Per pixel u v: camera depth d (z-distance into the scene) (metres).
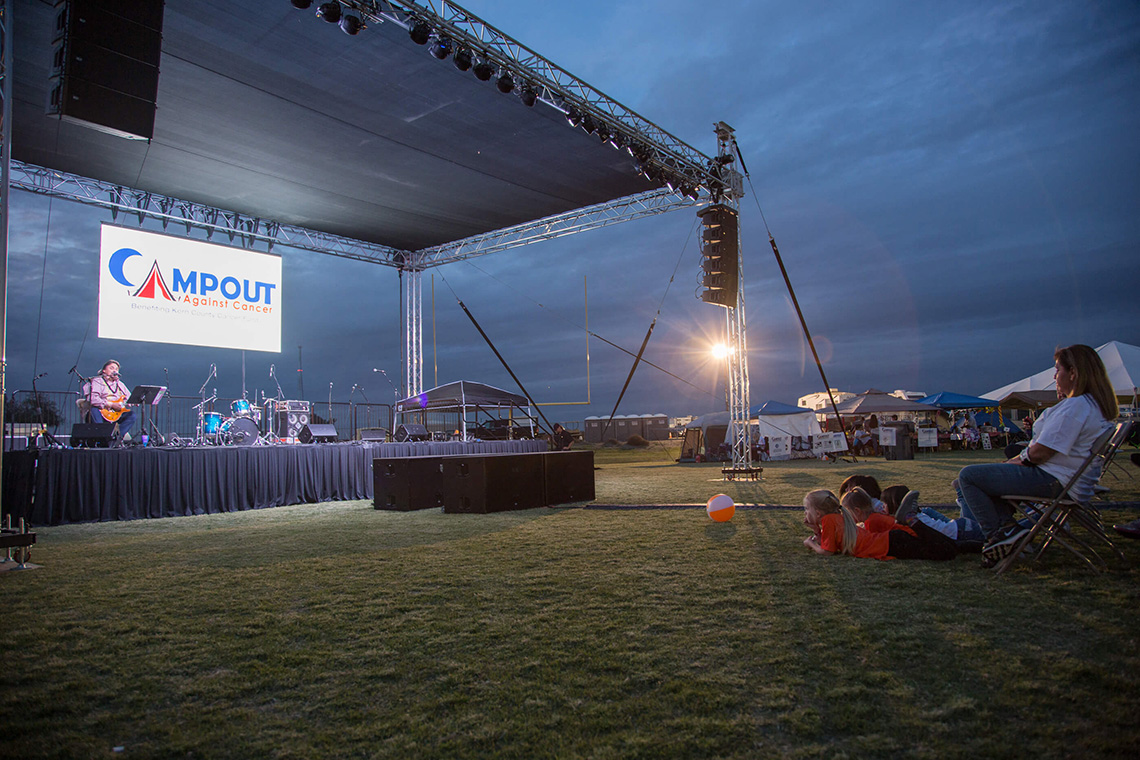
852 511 4.87
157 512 9.48
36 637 3.25
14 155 11.69
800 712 2.13
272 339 14.93
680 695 2.30
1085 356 3.84
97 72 6.05
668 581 4.05
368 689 2.47
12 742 2.11
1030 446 3.91
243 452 10.51
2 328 5.79
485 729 2.10
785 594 3.61
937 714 2.07
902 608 3.24
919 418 24.67
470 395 16.38
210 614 3.62
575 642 2.92
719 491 10.37
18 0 7.45
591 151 11.67
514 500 8.55
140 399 11.02
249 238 15.12
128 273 12.97
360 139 11.10
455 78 9.33
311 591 4.11
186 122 10.45
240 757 1.98
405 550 5.60
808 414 23.23
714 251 11.94
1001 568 3.87
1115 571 3.81
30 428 10.64
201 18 7.90
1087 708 2.06
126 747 2.06
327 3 7.48
